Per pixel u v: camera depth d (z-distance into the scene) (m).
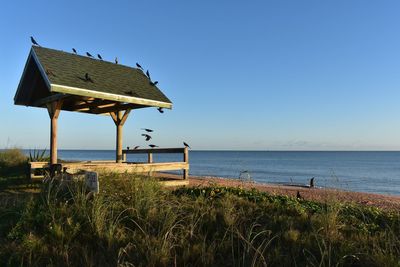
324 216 6.60
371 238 5.94
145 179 8.81
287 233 5.90
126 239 5.64
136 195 7.29
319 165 90.12
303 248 5.50
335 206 7.32
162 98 13.25
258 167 75.44
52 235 5.70
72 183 7.63
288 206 7.85
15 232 5.84
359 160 134.88
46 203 6.87
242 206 7.77
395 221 7.16
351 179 45.56
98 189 7.31
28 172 12.21
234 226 6.19
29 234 5.76
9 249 5.39
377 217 7.61
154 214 6.50
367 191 30.84
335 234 6.01
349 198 17.64
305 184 31.97
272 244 5.67
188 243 5.57
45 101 12.09
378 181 42.56
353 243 5.65
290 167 77.50
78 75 11.55
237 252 5.45
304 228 6.49
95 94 11.00
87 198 6.92
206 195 8.70
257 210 7.51
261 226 6.38
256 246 5.55
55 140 11.70
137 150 15.36
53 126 11.74
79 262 5.11
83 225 6.05
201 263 5.08
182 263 5.10
